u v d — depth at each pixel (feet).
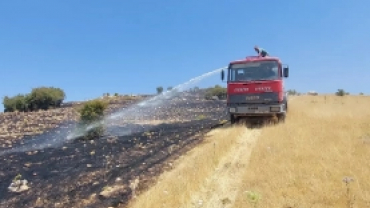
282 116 41.81
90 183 20.59
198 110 70.18
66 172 23.27
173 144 31.89
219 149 27.58
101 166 24.49
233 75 41.75
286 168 21.27
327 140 28.12
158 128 44.83
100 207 17.06
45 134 41.86
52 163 26.05
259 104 39.70
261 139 31.37
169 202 17.35
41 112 67.41
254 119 45.14
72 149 31.58
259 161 23.82
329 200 16.52
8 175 22.94
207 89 106.83
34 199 18.31
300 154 24.11
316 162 22.25
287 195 17.44
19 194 19.20
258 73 40.32
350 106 68.18
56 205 17.46
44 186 20.39
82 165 25.03
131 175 21.90
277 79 39.32
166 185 19.65
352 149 24.91
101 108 39.68
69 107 77.41
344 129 32.94
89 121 38.34
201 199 18.45
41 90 77.00
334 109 58.80
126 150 30.01
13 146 34.63
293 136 30.37
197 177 20.86
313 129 33.37
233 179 21.40
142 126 47.32
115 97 96.07
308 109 58.03
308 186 18.28
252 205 16.57
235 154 27.55
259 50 42.83
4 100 74.79
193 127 44.39
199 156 25.81
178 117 58.90
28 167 25.07
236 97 41.22
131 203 17.40
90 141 35.81
